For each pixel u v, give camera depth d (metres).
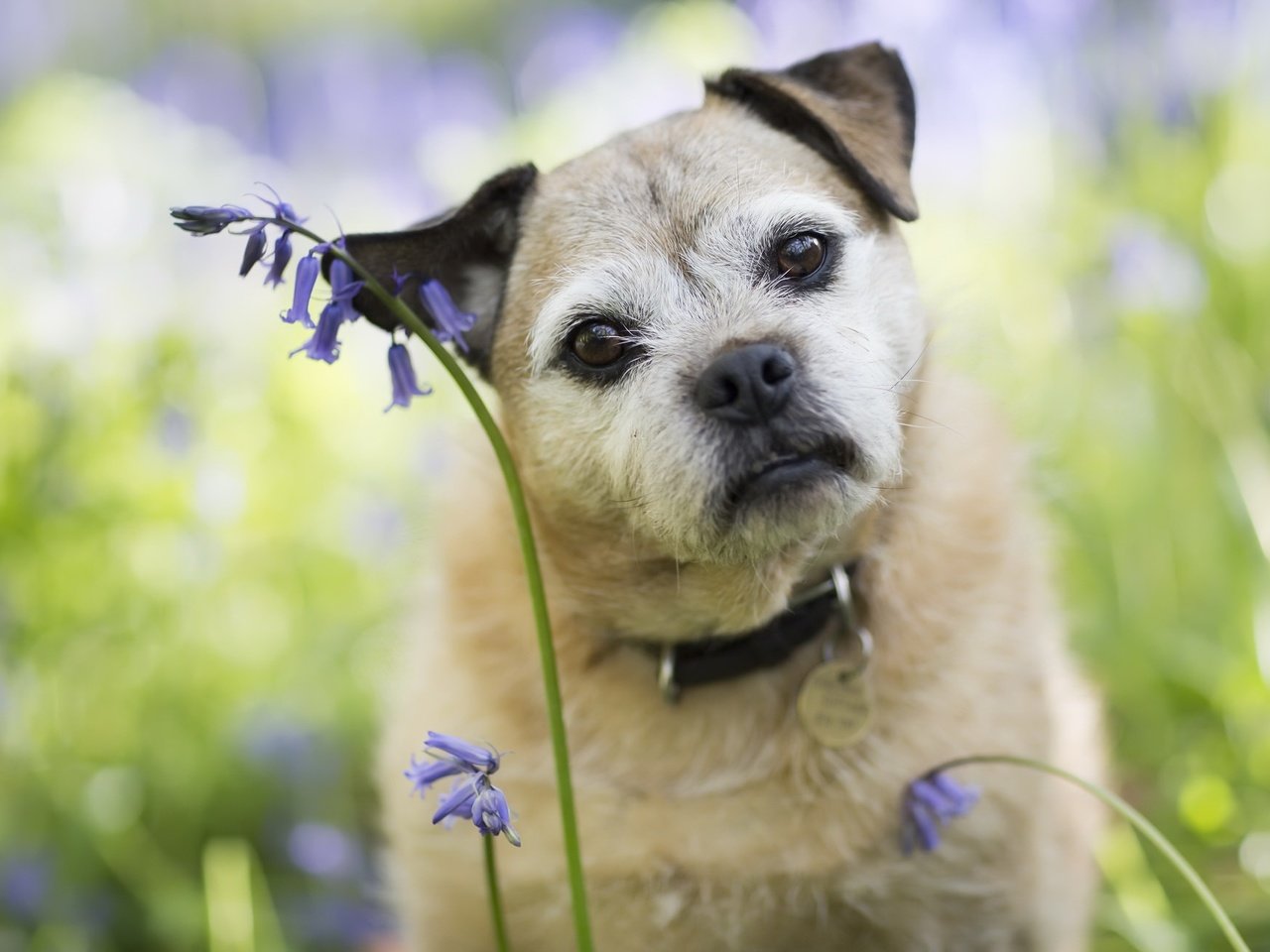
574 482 3.84
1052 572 4.63
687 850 3.85
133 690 5.77
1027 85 8.04
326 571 6.52
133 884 5.17
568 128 8.88
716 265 3.75
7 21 16.12
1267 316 6.69
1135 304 6.38
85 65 16.41
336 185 10.65
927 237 7.44
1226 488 5.67
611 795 3.91
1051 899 4.10
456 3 17.50
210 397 6.41
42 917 4.98
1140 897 4.53
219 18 18.33
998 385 5.00
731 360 3.50
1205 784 4.95
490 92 11.79
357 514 6.54
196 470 6.00
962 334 4.56
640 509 3.70
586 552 3.93
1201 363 6.24
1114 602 5.96
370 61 11.67
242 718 5.62
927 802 3.59
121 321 6.24
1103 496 6.13
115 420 5.90
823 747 3.83
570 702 4.00
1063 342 6.80
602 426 3.76
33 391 5.79
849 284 3.84
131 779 5.44
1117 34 7.88
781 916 3.89
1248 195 7.18
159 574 5.89
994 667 3.97
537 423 3.89
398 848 4.20
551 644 3.20
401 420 7.49
